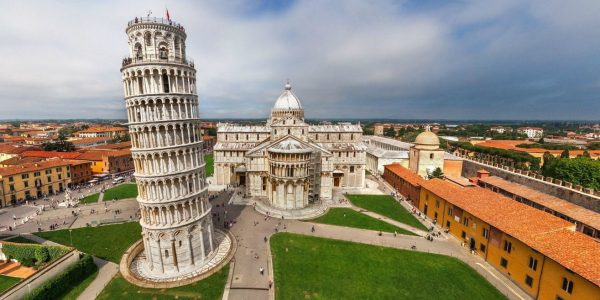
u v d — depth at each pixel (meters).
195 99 52.31
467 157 122.44
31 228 68.88
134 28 44.94
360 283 48.16
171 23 46.62
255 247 59.91
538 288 44.00
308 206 84.06
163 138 47.94
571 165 86.06
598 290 35.81
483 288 47.12
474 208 59.81
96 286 47.12
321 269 52.00
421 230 69.25
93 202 88.81
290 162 79.19
